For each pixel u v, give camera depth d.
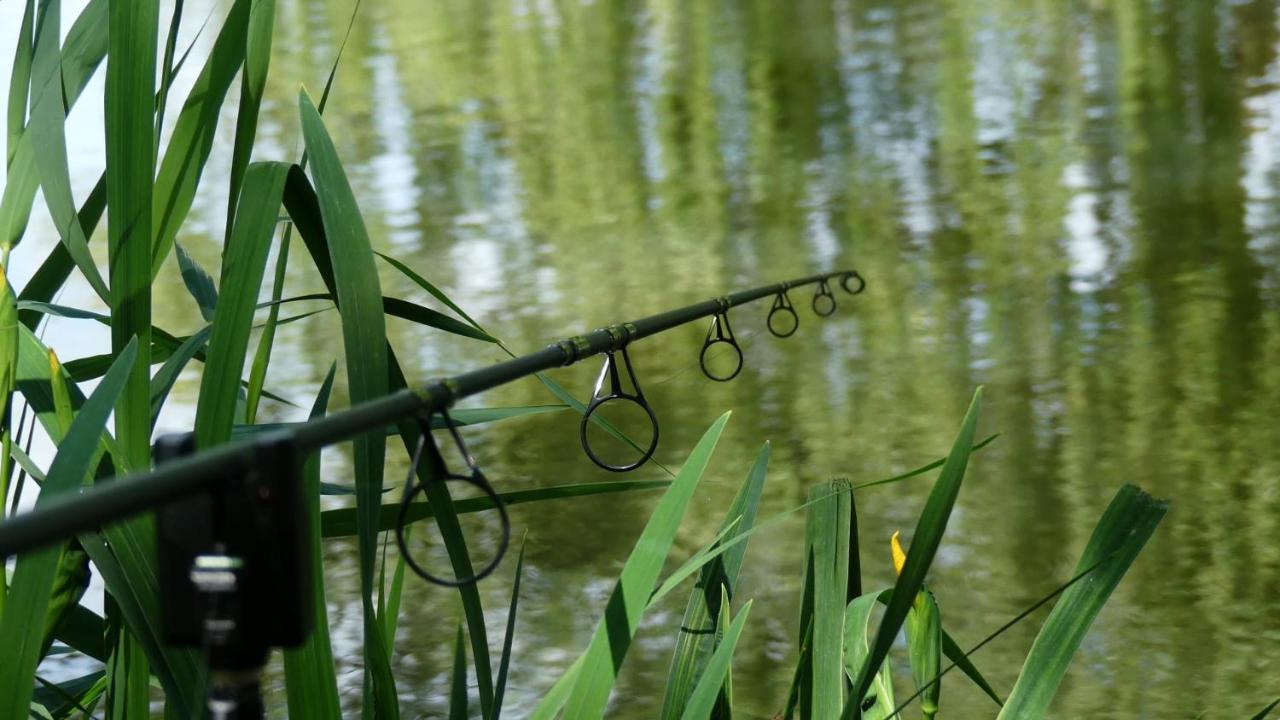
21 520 0.36
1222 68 7.43
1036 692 1.01
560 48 9.54
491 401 3.98
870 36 9.09
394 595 1.23
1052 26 8.81
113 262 0.92
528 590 2.77
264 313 4.72
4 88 2.52
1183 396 3.66
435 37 10.16
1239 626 2.51
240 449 0.43
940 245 5.21
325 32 10.53
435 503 1.04
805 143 6.86
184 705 0.85
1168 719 2.23
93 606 2.43
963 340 4.21
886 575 2.78
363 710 0.92
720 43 9.27
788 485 3.25
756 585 2.76
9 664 0.79
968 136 6.73
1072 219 5.37
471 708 2.34
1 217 1.13
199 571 0.44
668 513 0.92
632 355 4.27
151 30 0.93
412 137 7.43
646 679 2.41
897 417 3.64
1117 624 2.54
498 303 4.81
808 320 4.51
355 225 0.90
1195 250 4.89
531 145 7.18
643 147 7.02
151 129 0.93
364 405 0.57
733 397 3.86
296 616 0.44
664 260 5.25
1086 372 3.88
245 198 0.90
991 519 3.00
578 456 3.52
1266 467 3.18
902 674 2.40
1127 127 6.64
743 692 2.38
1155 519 1.03
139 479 0.40
